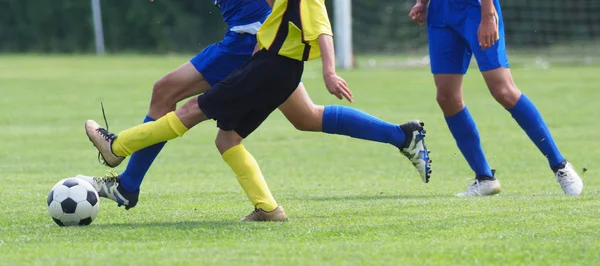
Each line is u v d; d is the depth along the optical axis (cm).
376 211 1555
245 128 1470
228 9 1594
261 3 1574
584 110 4119
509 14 9419
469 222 1387
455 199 1709
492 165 2483
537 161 2561
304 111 1655
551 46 9375
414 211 1539
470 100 4725
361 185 2084
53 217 1427
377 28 10269
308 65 8244
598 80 5997
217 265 1070
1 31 10988
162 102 1609
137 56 10188
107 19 11075
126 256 1128
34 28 10962
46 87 5806
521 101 1803
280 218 1459
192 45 11175
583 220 1377
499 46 1783
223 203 1723
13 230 1377
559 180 1828
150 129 1464
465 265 1074
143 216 1547
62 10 10925
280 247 1191
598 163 2500
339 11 7525
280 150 2897
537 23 9388
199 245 1215
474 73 6931
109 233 1326
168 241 1250
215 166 2495
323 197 1809
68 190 1429
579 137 3148
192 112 1448
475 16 1778
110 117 4003
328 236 1291
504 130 3409
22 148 2942
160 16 11119
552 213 1457
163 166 2498
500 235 1262
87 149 2917
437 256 1119
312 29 1362
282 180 2200
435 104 4500
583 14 9325
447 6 1820
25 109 4403
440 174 2320
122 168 2461
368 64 8219
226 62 1591
